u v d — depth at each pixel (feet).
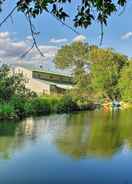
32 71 257.34
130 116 166.50
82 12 17.84
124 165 61.41
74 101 201.87
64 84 290.15
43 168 58.85
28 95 167.84
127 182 51.60
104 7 17.34
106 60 258.16
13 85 154.51
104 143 84.48
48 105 171.63
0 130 103.81
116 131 108.17
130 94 249.75
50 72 288.10
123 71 255.70
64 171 57.06
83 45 275.59
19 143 81.05
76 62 274.16
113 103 237.25
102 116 165.17
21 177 53.72
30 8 17.28
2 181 51.42
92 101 233.35
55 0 17.52
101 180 52.60
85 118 152.66
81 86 245.65
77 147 77.97
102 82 246.88
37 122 129.29
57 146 78.38
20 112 142.61
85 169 58.75
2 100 141.38
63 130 108.06
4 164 60.85
